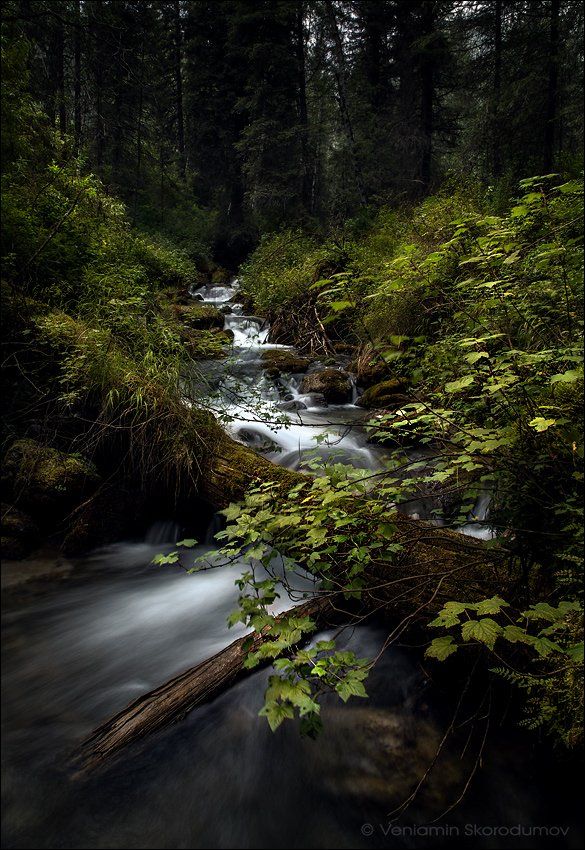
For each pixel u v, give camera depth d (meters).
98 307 5.61
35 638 3.12
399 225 10.92
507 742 2.39
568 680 2.10
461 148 15.54
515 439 2.39
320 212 22.16
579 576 2.22
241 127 23.77
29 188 6.62
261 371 8.23
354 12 18.69
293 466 5.09
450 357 3.65
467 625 1.83
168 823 2.12
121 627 3.26
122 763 2.31
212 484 4.01
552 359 2.45
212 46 23.53
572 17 11.41
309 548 2.51
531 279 3.42
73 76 9.80
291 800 2.22
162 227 21.22
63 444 4.55
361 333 8.03
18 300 5.18
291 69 20.45
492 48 15.38
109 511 4.25
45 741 2.44
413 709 2.60
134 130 15.17
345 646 2.90
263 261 14.23
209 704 2.57
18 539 3.93
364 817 2.15
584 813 2.11
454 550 2.87
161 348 5.46
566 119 12.45
